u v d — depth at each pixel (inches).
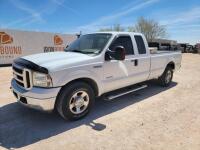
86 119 169.5
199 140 136.5
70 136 141.3
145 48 227.6
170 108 197.0
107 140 135.9
